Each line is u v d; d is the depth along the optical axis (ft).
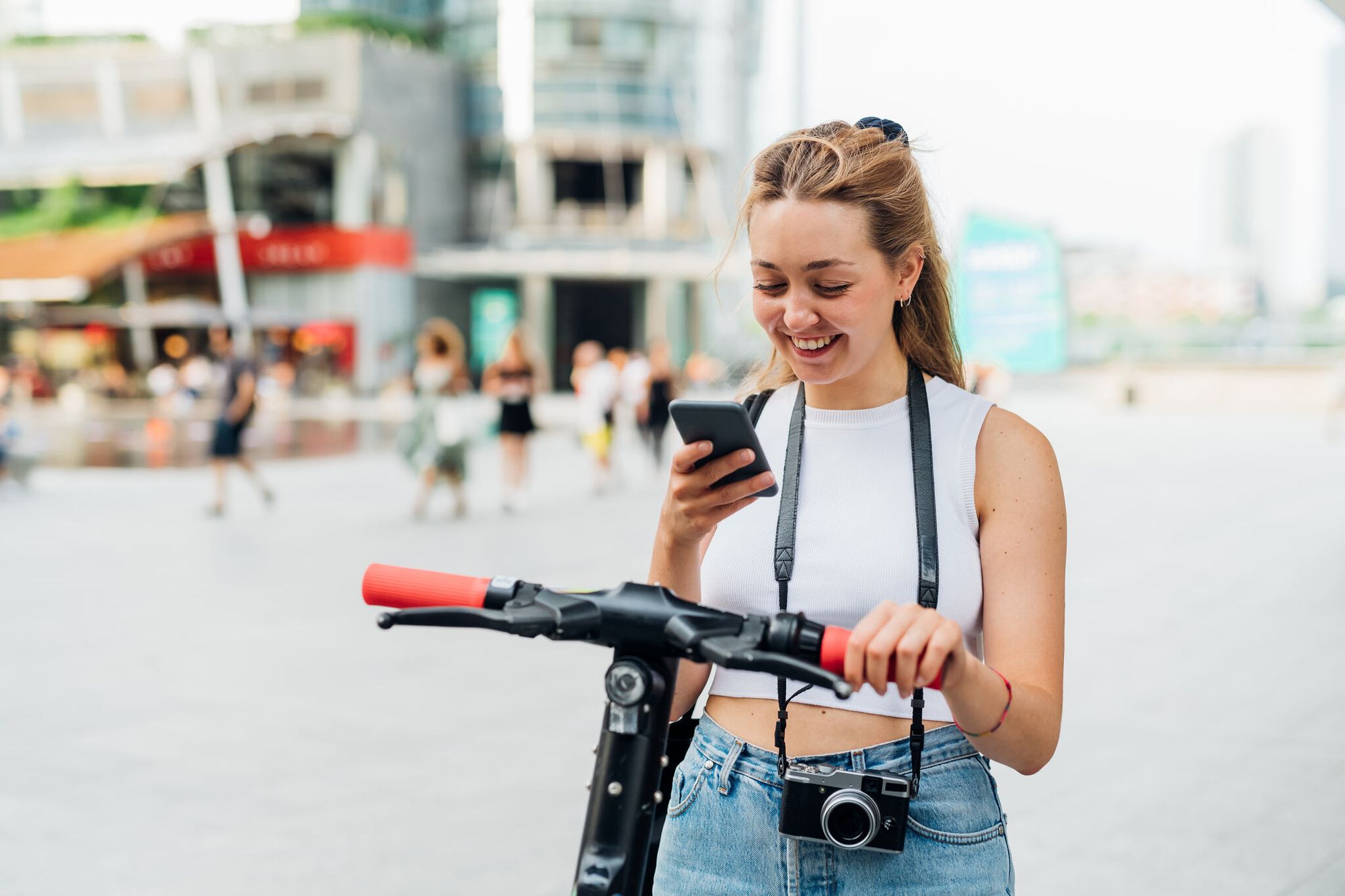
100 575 25.99
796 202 4.11
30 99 131.85
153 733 14.96
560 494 41.73
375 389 122.21
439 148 131.85
